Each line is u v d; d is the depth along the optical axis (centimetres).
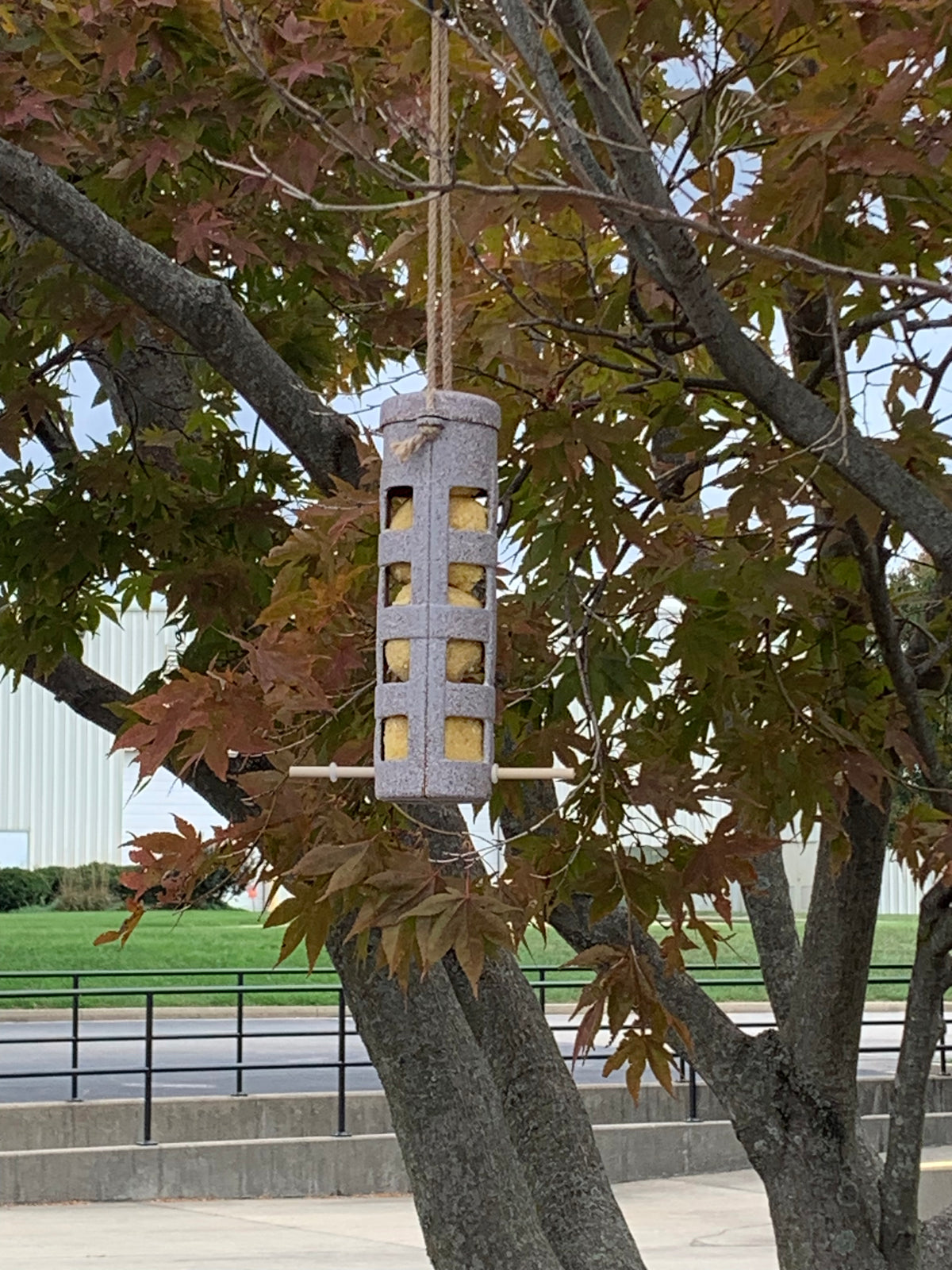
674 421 422
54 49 451
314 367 597
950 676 461
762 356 337
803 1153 471
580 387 413
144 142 470
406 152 521
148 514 522
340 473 444
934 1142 1328
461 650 310
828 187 345
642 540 372
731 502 382
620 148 312
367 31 405
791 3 341
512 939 334
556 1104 478
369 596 361
